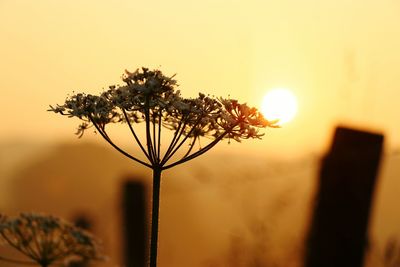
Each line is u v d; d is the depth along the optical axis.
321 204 7.95
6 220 5.34
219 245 8.82
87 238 5.35
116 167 33.19
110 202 11.00
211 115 5.15
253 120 5.18
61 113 5.17
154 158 5.02
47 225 5.30
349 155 7.86
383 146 7.84
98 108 5.14
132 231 10.83
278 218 8.23
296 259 8.13
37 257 5.31
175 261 10.30
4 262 5.73
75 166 38.34
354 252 7.72
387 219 7.49
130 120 5.28
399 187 7.80
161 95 5.00
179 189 10.00
